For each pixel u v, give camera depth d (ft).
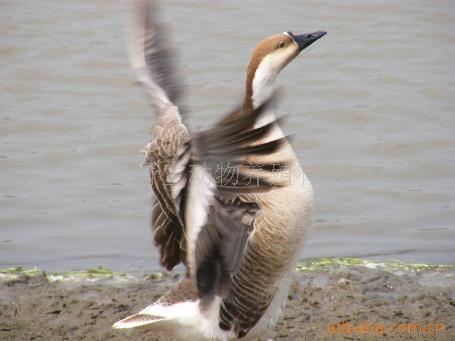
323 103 56.59
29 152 50.16
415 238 41.63
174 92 26.09
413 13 69.10
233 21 67.10
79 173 48.21
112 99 56.90
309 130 53.31
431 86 58.54
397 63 62.03
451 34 66.03
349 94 57.57
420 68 61.16
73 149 50.57
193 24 66.33
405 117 54.95
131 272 37.32
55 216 43.57
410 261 38.78
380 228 42.73
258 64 28.53
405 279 35.60
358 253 39.83
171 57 27.07
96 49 62.69
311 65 61.72
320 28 66.33
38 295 33.81
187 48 62.39
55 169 48.70
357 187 47.16
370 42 64.75
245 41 63.67
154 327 25.71
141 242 41.11
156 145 22.84
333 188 47.03
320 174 48.62
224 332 25.90
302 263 37.86
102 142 51.16
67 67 60.49
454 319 31.68
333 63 61.82
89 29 65.77
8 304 32.81
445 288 34.83
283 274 26.30
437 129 53.42
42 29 65.46
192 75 59.06
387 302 33.06
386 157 50.47
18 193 45.83
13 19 66.80
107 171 48.55
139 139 51.57
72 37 64.39
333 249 40.40
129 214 44.01
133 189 46.62
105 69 60.39
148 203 45.19
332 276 35.68
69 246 40.55
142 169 48.78
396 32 66.18
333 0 71.20
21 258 39.17
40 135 52.19
